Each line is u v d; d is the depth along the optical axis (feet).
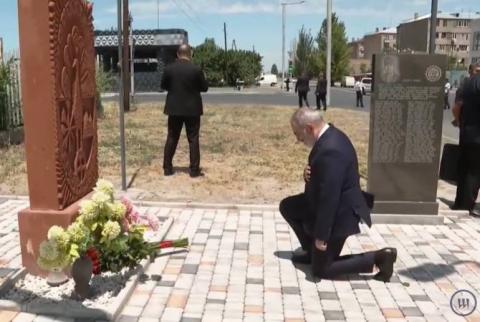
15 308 12.73
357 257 14.97
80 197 15.58
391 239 18.71
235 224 20.17
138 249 14.43
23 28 13.42
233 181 27.94
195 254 16.87
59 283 13.88
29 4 13.30
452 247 17.97
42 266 12.73
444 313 13.19
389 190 20.51
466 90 21.33
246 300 13.69
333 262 14.89
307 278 15.14
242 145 41.32
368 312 13.17
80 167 15.55
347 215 14.32
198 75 27.09
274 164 33.12
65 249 12.76
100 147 39.09
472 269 16.03
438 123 20.22
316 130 14.30
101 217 13.32
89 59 16.16
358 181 14.51
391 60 20.02
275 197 24.79
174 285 14.49
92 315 12.48
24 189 25.53
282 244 17.94
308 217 15.10
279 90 180.65
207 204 22.45
